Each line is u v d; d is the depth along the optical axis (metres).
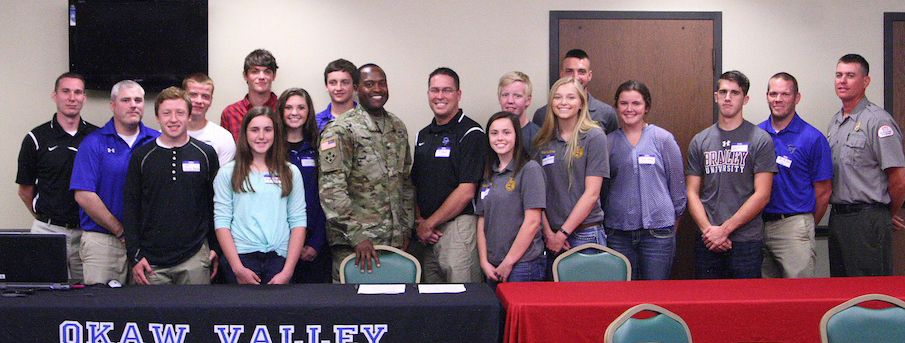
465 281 3.79
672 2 4.80
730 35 4.82
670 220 3.92
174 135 3.49
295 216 3.54
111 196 3.70
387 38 4.75
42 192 3.94
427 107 4.77
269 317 2.89
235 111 4.42
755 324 2.94
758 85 4.84
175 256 3.47
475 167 3.76
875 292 3.13
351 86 4.20
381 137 3.79
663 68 4.81
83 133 4.00
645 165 3.93
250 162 3.50
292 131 3.91
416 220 4.10
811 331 2.95
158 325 2.87
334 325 2.91
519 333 2.88
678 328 2.34
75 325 2.86
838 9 4.84
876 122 4.17
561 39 4.77
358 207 3.71
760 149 4.01
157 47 4.59
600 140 3.82
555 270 3.59
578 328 2.88
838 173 4.27
